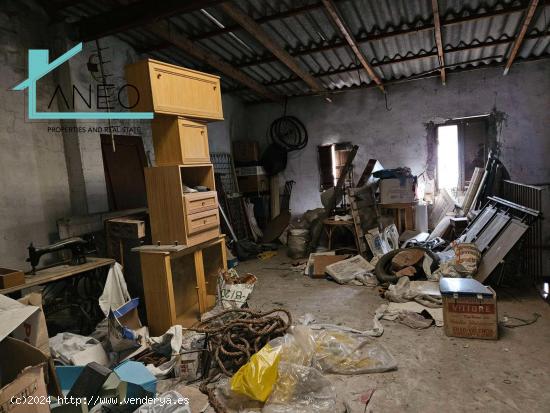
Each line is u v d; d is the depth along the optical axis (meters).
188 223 2.92
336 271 4.10
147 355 2.45
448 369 2.16
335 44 4.39
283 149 6.80
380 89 6.14
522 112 5.40
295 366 2.01
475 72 5.59
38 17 3.48
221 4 3.10
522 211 3.38
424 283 3.41
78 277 2.88
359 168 6.42
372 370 2.16
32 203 3.37
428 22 3.93
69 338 2.37
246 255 5.35
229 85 6.05
